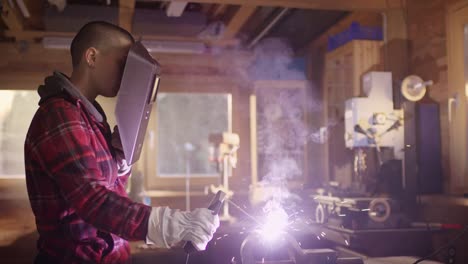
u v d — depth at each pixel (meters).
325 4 3.79
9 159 6.83
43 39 5.18
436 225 2.65
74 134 1.21
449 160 3.54
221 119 10.24
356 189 3.51
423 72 3.88
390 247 2.56
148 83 1.30
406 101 3.53
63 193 1.19
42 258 1.29
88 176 1.19
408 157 3.41
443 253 2.46
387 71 3.85
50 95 1.28
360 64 4.52
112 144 1.41
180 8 4.65
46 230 1.28
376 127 3.46
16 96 6.90
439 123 3.67
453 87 3.50
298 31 5.93
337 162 5.21
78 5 4.88
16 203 5.75
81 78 1.36
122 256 1.37
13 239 4.53
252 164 5.71
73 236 1.27
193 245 1.18
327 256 1.71
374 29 4.70
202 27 5.29
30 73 5.82
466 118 3.40
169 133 10.19
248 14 4.90
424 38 3.85
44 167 1.22
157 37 5.45
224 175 4.24
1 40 5.47
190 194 5.90
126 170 1.46
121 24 4.94
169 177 6.57
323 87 5.57
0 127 6.85
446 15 3.59
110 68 1.36
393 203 2.71
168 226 1.17
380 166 3.36
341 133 5.21
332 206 2.87
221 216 4.14
